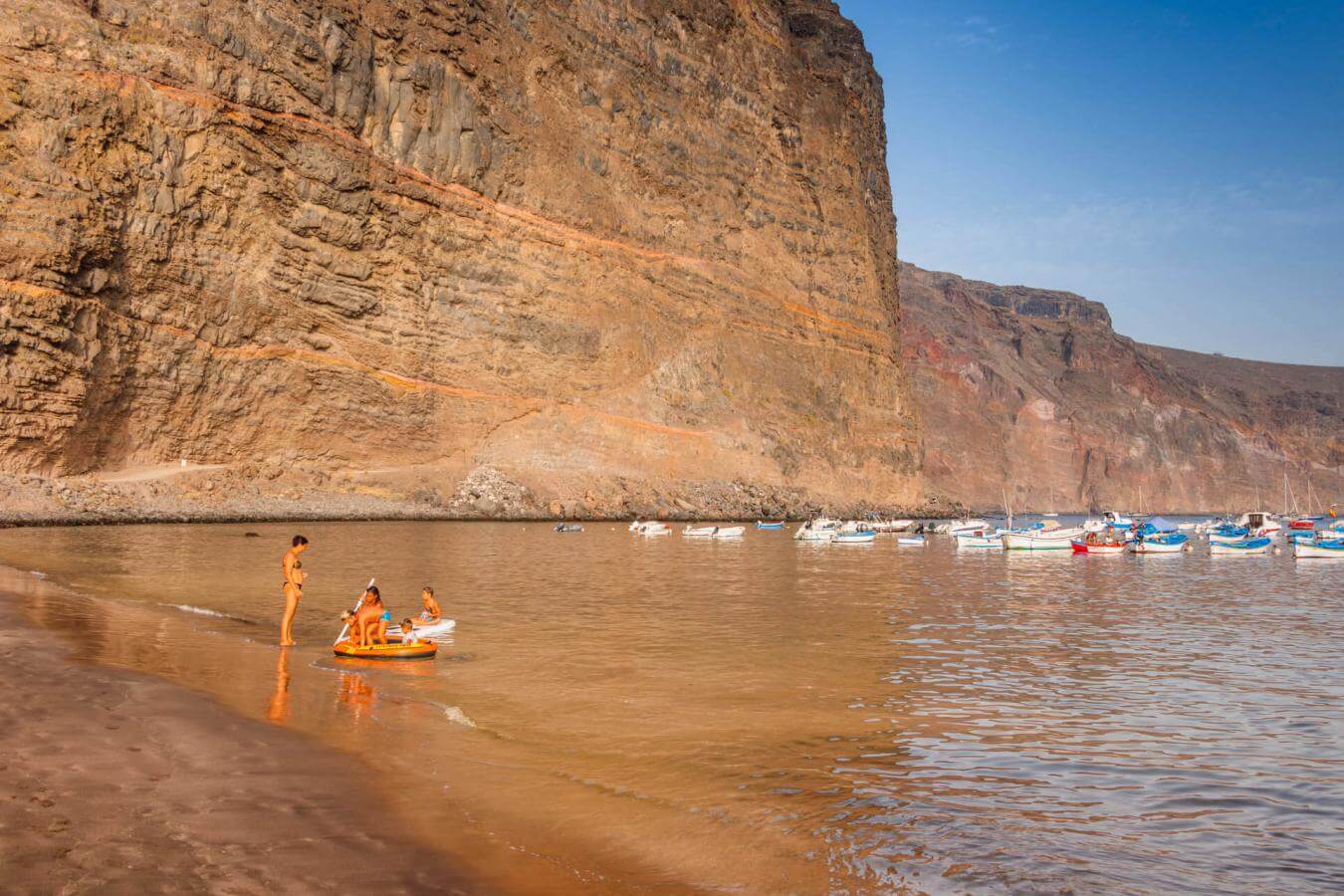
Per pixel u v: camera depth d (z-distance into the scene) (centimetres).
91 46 4984
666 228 8950
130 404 5112
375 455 6356
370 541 4375
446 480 6525
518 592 2667
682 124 9256
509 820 771
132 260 5038
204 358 5419
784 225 10206
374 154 6500
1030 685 1533
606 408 7812
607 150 8500
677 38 9356
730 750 1077
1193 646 2022
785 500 8488
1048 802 920
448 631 1900
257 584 2522
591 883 654
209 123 5412
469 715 1187
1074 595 3161
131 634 1559
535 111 7831
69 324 4675
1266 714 1344
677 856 729
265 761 855
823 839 792
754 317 9469
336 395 6100
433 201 6756
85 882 546
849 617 2372
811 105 10912
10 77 4650
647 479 7681
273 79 5834
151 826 652
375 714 1138
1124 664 1772
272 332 5812
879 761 1050
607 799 861
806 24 11806
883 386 10800
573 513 6831
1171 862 771
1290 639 2145
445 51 7025
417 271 6656
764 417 9075
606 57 8625
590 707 1270
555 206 7781
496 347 7181
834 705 1334
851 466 9900
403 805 772
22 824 631
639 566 3734
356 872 612
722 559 4362
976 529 6912
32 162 4634
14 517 4131
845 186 10994
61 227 4612
